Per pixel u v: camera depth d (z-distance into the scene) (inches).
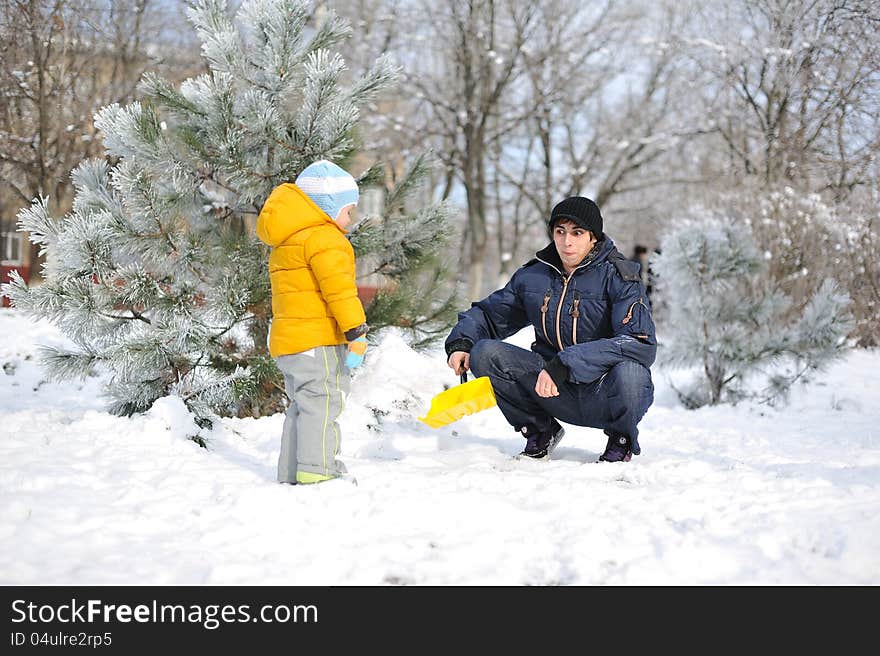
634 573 123.4
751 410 317.7
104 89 563.2
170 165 224.5
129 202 216.7
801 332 326.3
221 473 174.1
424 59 1090.7
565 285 196.4
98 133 528.1
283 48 232.2
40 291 208.5
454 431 242.7
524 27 1069.1
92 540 129.2
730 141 899.4
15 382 288.7
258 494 152.0
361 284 272.7
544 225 1267.2
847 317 324.5
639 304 189.2
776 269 403.5
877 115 513.7
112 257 216.1
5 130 506.6
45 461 172.9
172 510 146.3
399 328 265.4
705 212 368.2
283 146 229.5
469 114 1072.8
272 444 211.3
